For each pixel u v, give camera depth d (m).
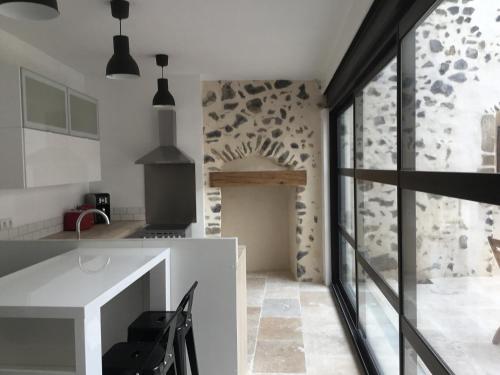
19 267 2.75
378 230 3.09
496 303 1.47
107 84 5.19
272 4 2.97
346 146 4.87
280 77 5.32
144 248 2.68
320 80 5.38
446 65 1.78
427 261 2.02
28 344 1.91
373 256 3.26
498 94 1.43
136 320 2.34
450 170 1.75
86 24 3.31
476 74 1.56
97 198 5.00
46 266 2.28
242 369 3.05
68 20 3.22
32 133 3.08
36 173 3.14
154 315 2.41
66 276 2.06
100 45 3.86
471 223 1.60
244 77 5.30
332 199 5.46
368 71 3.18
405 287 2.21
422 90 2.04
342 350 3.64
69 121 3.70
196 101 5.21
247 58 4.39
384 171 2.61
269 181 5.53
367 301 3.65
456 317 1.75
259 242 6.44
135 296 2.74
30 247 2.74
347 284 5.00
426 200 2.00
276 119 5.48
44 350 1.89
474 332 1.61
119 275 2.06
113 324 2.76
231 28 3.45
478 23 1.52
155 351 2.01
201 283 2.70
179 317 2.31
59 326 1.90
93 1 2.86
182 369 2.23
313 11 3.11
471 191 1.40
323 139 5.41
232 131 5.47
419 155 2.08
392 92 2.72
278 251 6.47
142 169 5.28
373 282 3.35
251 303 4.88
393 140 2.72
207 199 5.52
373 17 2.61
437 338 1.90
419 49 2.06
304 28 3.47
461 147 1.66
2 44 3.44
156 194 5.30
